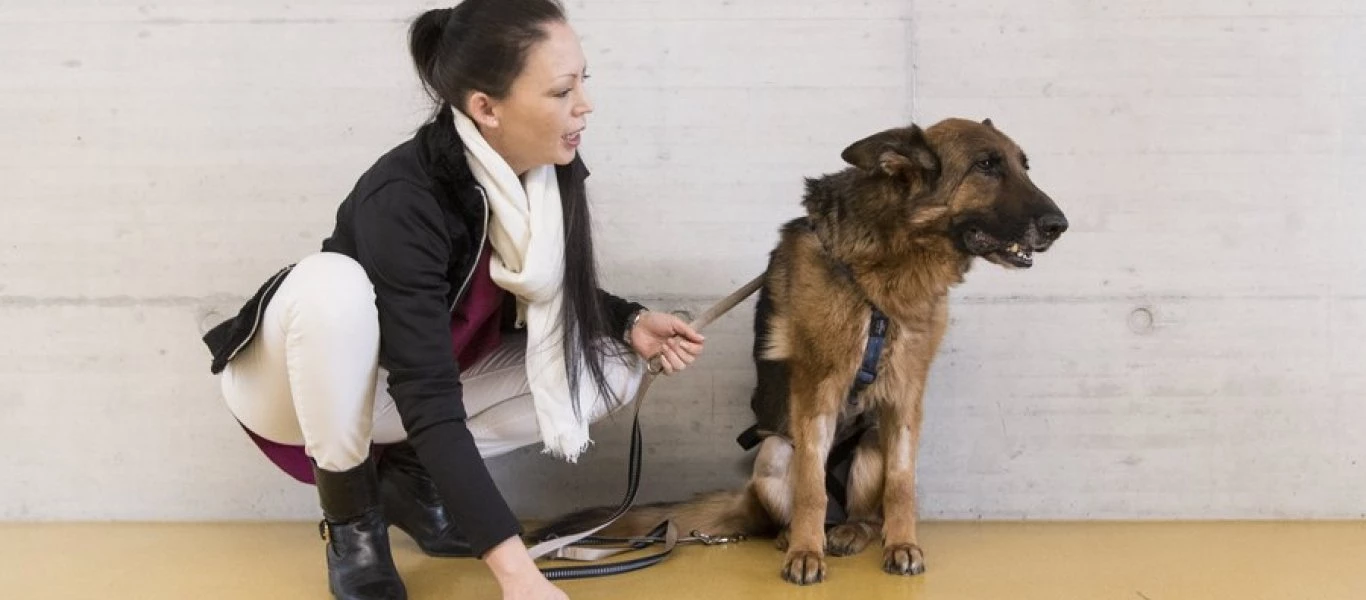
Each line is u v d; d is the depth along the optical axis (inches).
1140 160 142.4
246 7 142.8
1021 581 116.1
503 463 146.9
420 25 104.0
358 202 101.6
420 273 98.0
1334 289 142.3
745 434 138.7
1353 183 141.4
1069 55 141.8
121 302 145.0
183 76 143.3
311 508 146.7
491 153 102.3
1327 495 144.4
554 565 122.7
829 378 124.8
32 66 143.2
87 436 145.4
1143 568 121.1
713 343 146.2
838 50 142.7
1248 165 141.9
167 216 144.6
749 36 142.8
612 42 143.1
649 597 110.6
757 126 143.9
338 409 100.8
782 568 118.3
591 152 144.6
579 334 110.9
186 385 145.6
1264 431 144.2
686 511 134.1
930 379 145.8
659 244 145.5
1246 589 112.7
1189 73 141.4
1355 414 143.2
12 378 145.6
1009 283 144.3
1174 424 144.7
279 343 101.7
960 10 141.6
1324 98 140.8
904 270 121.0
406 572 119.3
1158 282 143.5
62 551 130.8
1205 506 145.4
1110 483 145.5
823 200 126.6
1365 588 112.7
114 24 142.9
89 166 144.0
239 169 144.5
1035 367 145.2
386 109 143.9
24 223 144.4
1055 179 143.2
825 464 134.8
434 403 96.0
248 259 145.2
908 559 119.0
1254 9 140.4
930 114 142.9
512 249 106.1
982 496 146.2
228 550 131.2
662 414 146.9
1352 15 139.8
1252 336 143.3
